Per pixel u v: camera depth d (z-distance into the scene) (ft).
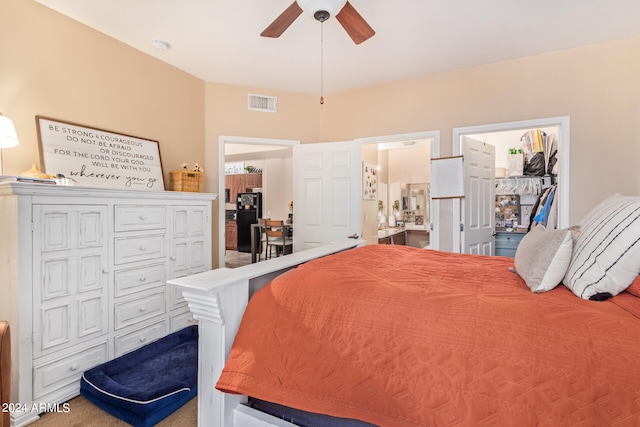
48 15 7.36
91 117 8.24
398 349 3.13
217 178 11.89
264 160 25.81
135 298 7.49
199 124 11.46
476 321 3.02
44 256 5.74
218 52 9.60
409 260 5.64
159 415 5.36
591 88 9.07
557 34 8.52
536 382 2.61
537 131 13.21
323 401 3.31
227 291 3.92
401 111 11.71
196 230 9.23
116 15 7.70
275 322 3.76
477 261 5.62
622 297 3.25
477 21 7.89
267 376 3.57
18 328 5.40
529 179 13.56
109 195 6.88
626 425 2.31
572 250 3.81
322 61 10.21
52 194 5.83
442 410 2.83
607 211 3.86
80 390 6.16
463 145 10.91
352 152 12.20
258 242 22.65
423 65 10.48
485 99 10.39
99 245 6.71
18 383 5.35
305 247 12.85
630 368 2.42
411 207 19.66
